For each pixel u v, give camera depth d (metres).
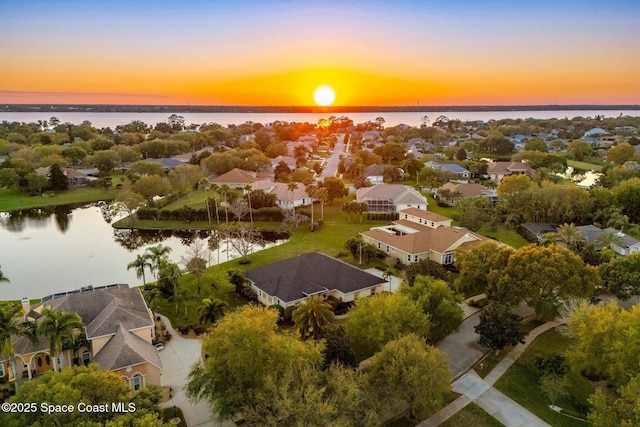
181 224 101.31
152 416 27.70
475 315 56.16
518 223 93.12
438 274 59.69
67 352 43.91
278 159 176.75
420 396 35.31
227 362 35.28
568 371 43.41
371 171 145.38
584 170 155.62
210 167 151.38
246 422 34.84
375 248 75.06
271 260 76.81
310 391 30.95
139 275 67.69
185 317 56.00
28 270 76.00
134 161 182.12
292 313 49.94
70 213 116.56
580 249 68.50
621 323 38.47
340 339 42.09
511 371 44.88
